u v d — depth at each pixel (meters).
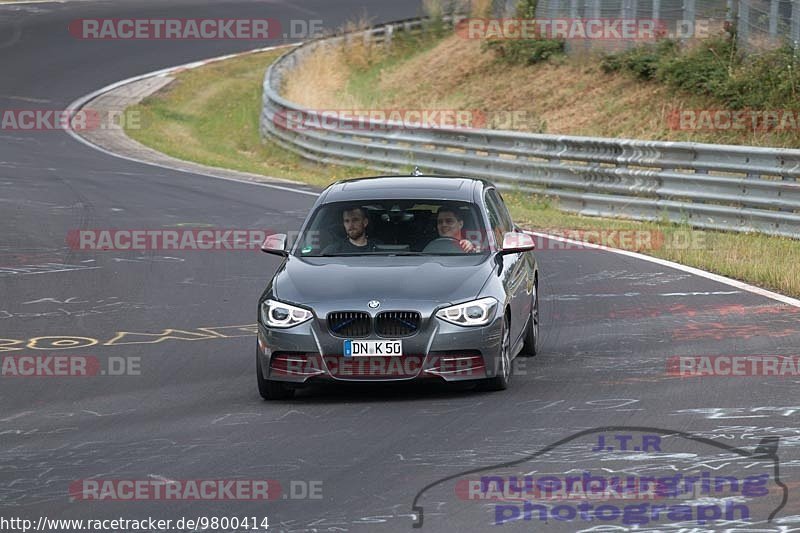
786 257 56.09
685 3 106.75
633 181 73.19
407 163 93.25
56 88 149.12
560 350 39.12
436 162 90.56
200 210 76.38
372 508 23.16
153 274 55.97
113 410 32.66
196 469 26.36
